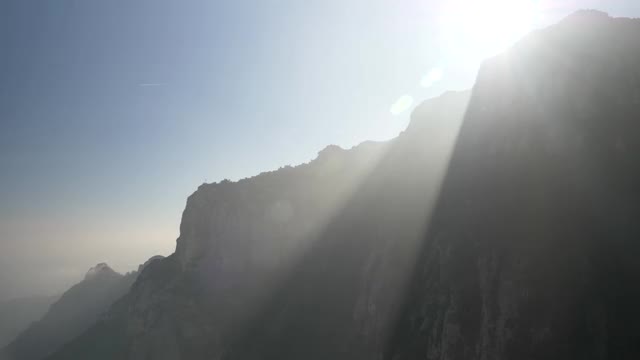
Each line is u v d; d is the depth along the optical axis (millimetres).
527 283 54562
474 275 63094
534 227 59156
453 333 60312
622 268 51906
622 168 58406
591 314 50031
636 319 48344
